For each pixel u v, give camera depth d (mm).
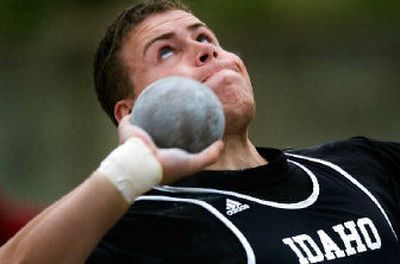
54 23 41344
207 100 9203
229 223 10688
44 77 39344
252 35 40281
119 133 9133
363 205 11328
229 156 11383
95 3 41312
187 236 10594
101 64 11961
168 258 10531
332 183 11461
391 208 11672
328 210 11141
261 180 11094
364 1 39750
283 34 39812
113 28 11820
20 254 9133
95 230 9055
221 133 9312
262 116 38188
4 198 21312
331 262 10727
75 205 9055
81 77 39281
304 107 38281
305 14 40281
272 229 10742
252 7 40719
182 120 9062
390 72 38406
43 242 9070
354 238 10977
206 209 10742
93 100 38688
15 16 41469
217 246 10547
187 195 10906
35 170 37188
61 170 37406
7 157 37406
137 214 10688
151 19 11570
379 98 38094
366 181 11703
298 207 11039
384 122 37875
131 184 8961
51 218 9125
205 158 8914
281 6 40469
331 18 39656
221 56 11297
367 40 39094
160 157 8930
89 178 9195
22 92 39094
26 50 40344
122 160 8969
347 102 38062
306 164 11750
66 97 38875
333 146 12188
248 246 10562
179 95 9156
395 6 39250
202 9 40938
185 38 11359
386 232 11195
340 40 39031
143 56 11438
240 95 11133
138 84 11516
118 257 10555
